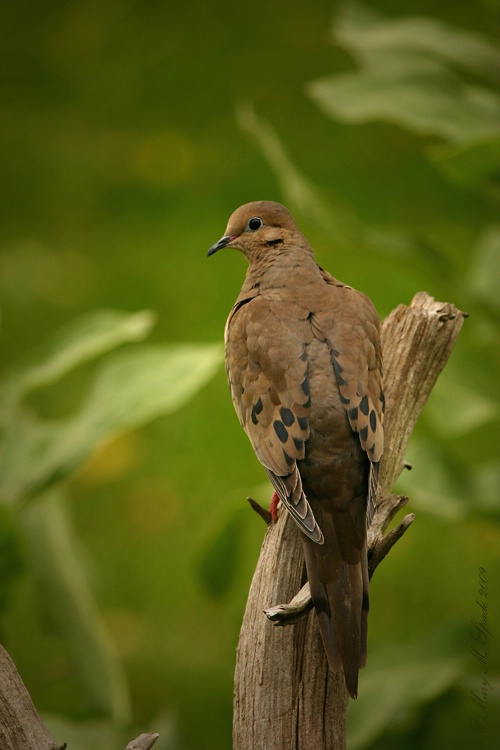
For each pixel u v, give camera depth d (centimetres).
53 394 1548
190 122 2245
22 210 1962
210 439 1506
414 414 684
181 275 1775
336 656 537
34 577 946
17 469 798
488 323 901
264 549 614
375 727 848
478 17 2398
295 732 577
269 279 751
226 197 1975
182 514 1387
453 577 1275
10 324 1672
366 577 570
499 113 929
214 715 1080
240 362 689
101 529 1368
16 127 2245
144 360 834
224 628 1218
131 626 1223
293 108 2288
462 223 1884
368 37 1003
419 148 2153
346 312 687
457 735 1016
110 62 2516
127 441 1509
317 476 617
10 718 539
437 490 873
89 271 1795
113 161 2116
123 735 884
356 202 1958
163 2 2805
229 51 2534
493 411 908
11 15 2789
